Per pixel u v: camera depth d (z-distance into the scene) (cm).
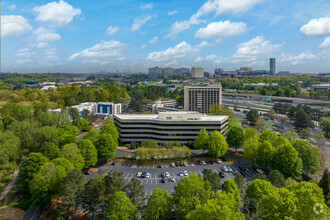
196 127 16538
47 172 8994
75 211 8831
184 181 7719
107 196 7900
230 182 7738
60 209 7650
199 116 16875
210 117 18138
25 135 15538
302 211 6550
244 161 13888
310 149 11544
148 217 7081
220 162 13500
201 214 6247
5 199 10225
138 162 13562
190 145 16462
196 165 13225
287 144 11281
